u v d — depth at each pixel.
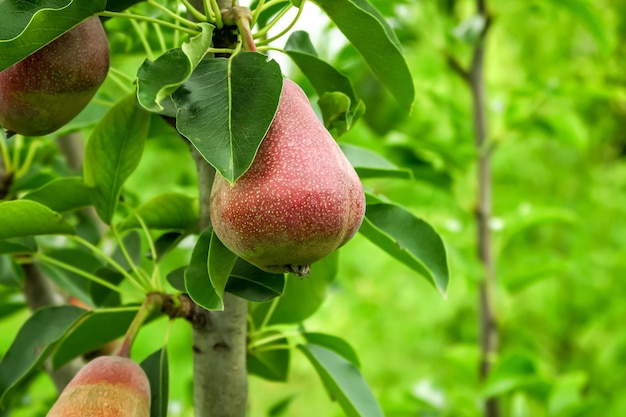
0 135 0.93
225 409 0.76
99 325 0.81
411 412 1.33
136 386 0.68
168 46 0.96
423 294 2.29
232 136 0.63
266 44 0.74
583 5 1.41
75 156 1.12
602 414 2.02
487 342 1.45
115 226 0.82
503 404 1.70
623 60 2.44
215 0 0.68
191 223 0.80
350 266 2.27
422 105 1.82
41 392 1.28
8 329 1.60
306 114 0.65
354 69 1.37
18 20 0.68
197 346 0.76
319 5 0.70
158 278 0.78
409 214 0.78
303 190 0.63
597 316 2.29
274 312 0.87
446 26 1.56
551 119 1.51
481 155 1.48
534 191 2.48
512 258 2.32
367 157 0.83
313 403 2.38
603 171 2.63
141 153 0.78
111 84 0.94
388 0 1.18
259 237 0.63
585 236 2.40
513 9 1.63
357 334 2.27
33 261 0.92
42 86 0.69
